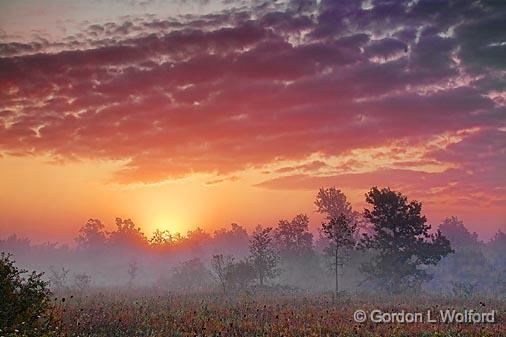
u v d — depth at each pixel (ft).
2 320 46.26
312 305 101.91
